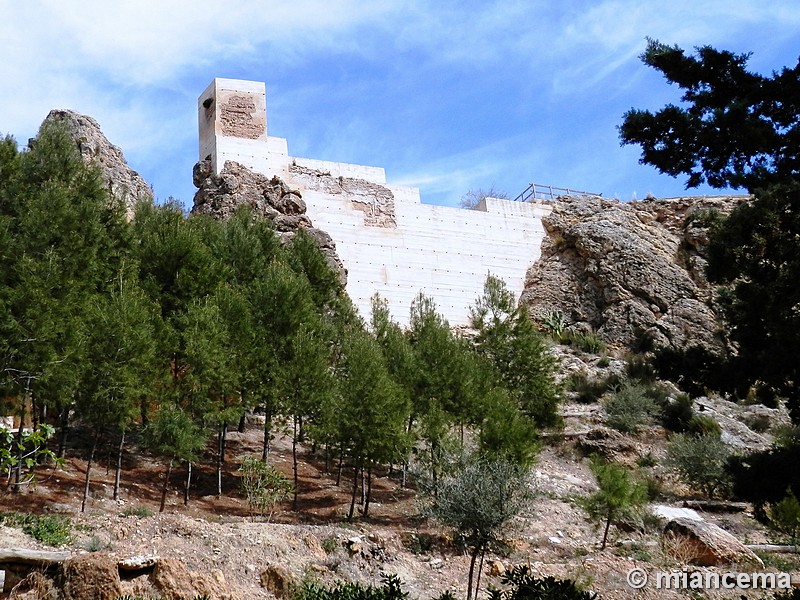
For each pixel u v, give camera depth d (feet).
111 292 69.77
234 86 135.33
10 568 39.04
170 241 83.25
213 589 39.88
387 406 69.05
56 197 73.46
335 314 101.09
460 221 143.54
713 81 48.93
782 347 48.96
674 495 83.05
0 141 81.61
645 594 51.19
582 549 59.21
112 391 61.77
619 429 101.19
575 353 127.65
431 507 53.47
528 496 53.52
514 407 79.56
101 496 63.46
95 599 37.32
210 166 131.54
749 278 53.72
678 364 55.06
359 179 138.51
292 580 43.45
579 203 153.79
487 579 50.65
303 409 72.79
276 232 118.42
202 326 72.02
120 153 121.90
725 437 99.91
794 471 50.14
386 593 40.60
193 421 69.15
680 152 47.67
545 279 144.15
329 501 72.08
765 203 48.42
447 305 136.98
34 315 60.29
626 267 140.77
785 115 47.34
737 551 59.52
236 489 72.43
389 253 135.74
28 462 39.52
